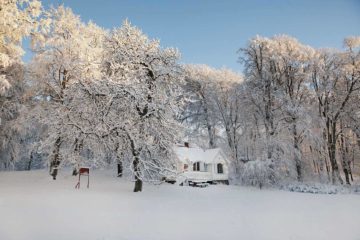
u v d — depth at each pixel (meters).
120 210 12.36
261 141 32.72
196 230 9.14
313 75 35.34
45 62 26.23
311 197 21.38
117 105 20.75
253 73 35.53
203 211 12.86
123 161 22.17
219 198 18.58
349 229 9.78
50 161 25.16
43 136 27.83
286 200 18.80
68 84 25.89
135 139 20.09
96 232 8.48
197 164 36.06
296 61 35.34
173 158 22.14
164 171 21.41
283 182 31.02
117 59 22.16
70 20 27.23
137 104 20.73
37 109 25.61
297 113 31.89
